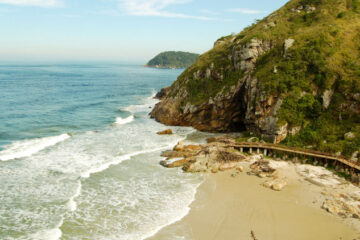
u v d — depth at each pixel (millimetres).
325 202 25031
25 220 21953
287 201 25688
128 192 27500
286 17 59469
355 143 33562
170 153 37781
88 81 154125
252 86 46281
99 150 38750
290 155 36281
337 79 40438
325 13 54344
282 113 40250
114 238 20406
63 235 20469
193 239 20547
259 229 21703
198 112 53875
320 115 39656
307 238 20578
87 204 24891
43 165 32375
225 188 28531
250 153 38344
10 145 38500
